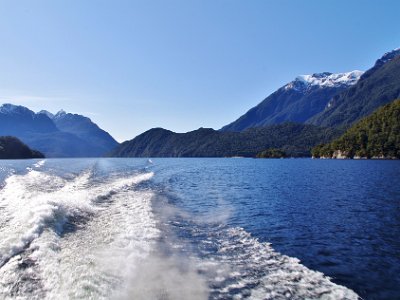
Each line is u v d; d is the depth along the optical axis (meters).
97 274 8.60
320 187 34.03
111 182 31.38
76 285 7.84
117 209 17.84
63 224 13.27
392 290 9.23
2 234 10.97
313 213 20.00
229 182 39.59
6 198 19.62
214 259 11.03
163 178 42.25
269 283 9.14
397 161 111.75
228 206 22.14
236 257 11.39
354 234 15.16
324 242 13.80
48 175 37.62
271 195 27.66
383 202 24.14
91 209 16.91
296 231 15.57
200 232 14.72
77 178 34.78
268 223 17.16
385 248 13.11
